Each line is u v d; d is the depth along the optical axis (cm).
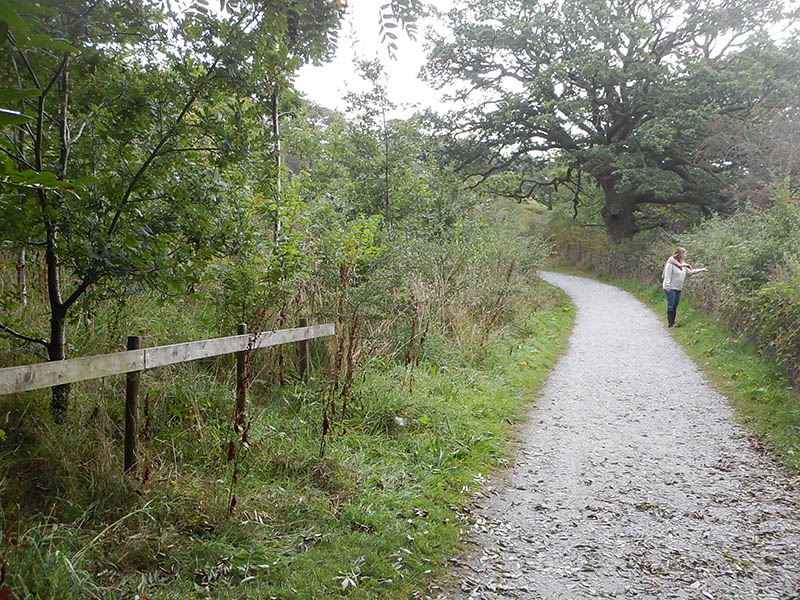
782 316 774
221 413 527
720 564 377
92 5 315
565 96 2452
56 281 423
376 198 1305
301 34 314
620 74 2239
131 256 399
